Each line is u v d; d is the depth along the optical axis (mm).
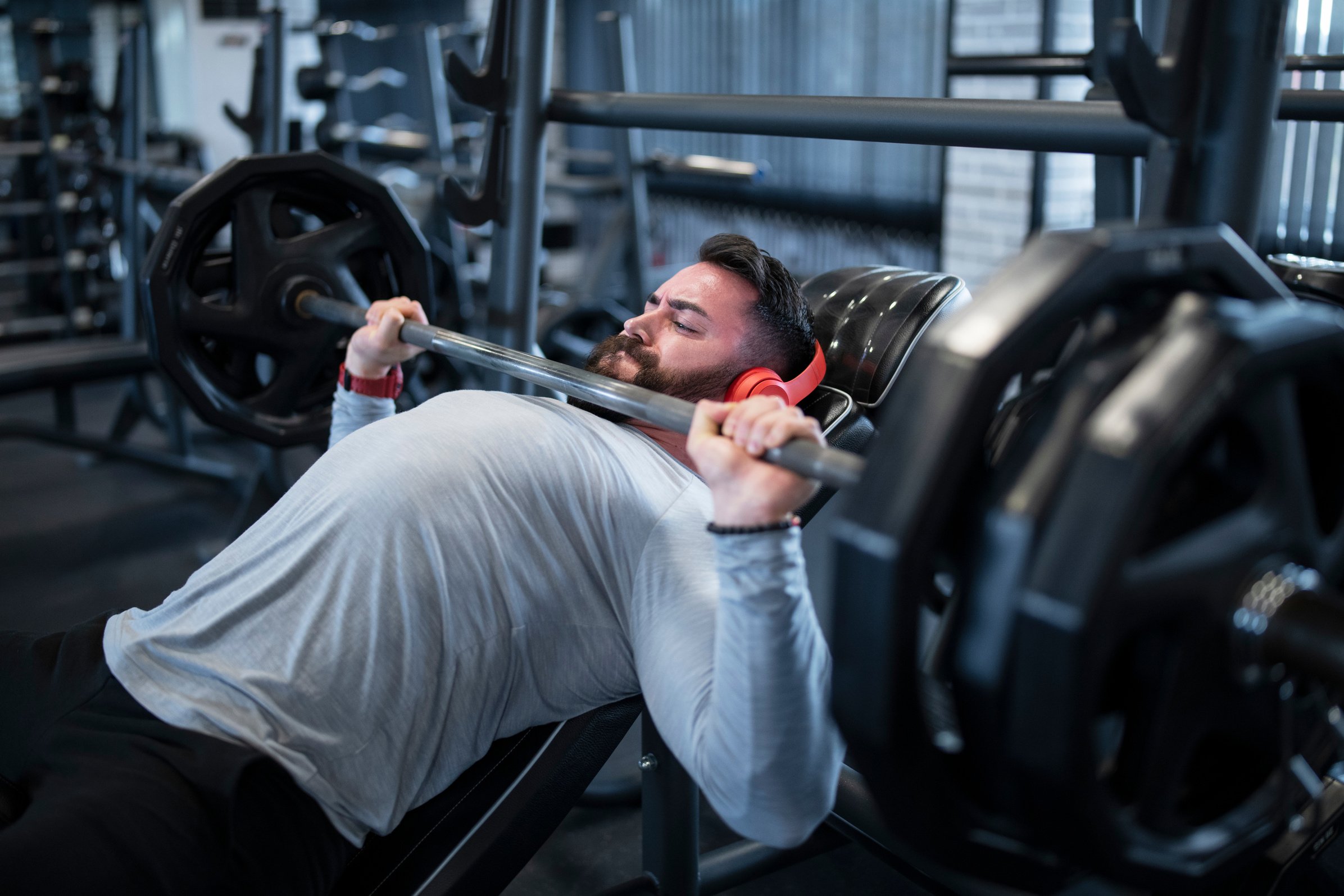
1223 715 690
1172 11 857
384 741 1046
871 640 638
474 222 1664
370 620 1044
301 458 3525
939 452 619
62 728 1096
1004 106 1133
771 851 1450
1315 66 1445
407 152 4664
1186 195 882
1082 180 4035
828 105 1302
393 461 1097
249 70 7309
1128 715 676
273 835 993
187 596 1146
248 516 2574
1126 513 565
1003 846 730
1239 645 657
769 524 833
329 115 3654
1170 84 851
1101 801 623
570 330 3520
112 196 3773
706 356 1295
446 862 1057
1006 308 633
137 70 3451
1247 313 628
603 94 1584
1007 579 609
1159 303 673
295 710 1030
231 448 3816
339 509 1089
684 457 1259
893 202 4871
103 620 1237
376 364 1481
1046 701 592
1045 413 644
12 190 4527
